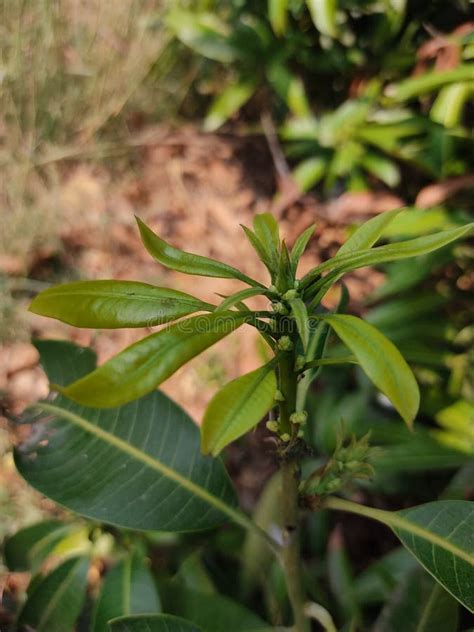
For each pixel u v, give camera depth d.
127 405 0.39
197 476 0.37
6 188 1.06
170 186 1.13
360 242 0.28
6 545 0.49
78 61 1.10
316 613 0.40
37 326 0.97
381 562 0.53
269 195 1.10
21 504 0.75
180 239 1.08
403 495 0.67
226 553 0.58
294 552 0.33
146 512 0.36
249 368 0.91
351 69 0.98
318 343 0.35
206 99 1.21
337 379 0.70
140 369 0.22
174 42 1.14
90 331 0.97
